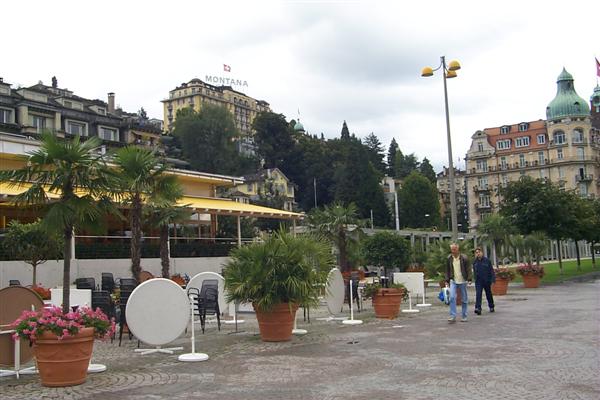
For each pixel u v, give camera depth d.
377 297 15.27
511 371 7.84
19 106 53.00
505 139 118.56
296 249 11.69
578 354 8.99
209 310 14.44
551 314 14.89
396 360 8.95
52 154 9.39
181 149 90.94
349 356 9.45
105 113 71.00
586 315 14.45
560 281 29.30
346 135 128.38
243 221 49.91
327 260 12.34
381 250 22.39
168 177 19.33
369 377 7.74
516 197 31.50
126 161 17.88
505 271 22.11
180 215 21.09
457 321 14.05
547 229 30.47
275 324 11.33
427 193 102.06
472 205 121.12
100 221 10.18
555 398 6.34
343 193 92.19
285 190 105.62
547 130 113.75
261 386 7.36
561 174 110.69
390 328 13.08
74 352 7.65
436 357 9.11
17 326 7.66
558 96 112.31
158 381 7.82
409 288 18.25
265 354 9.88
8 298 9.14
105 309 11.54
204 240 31.03
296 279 11.18
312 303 11.56
